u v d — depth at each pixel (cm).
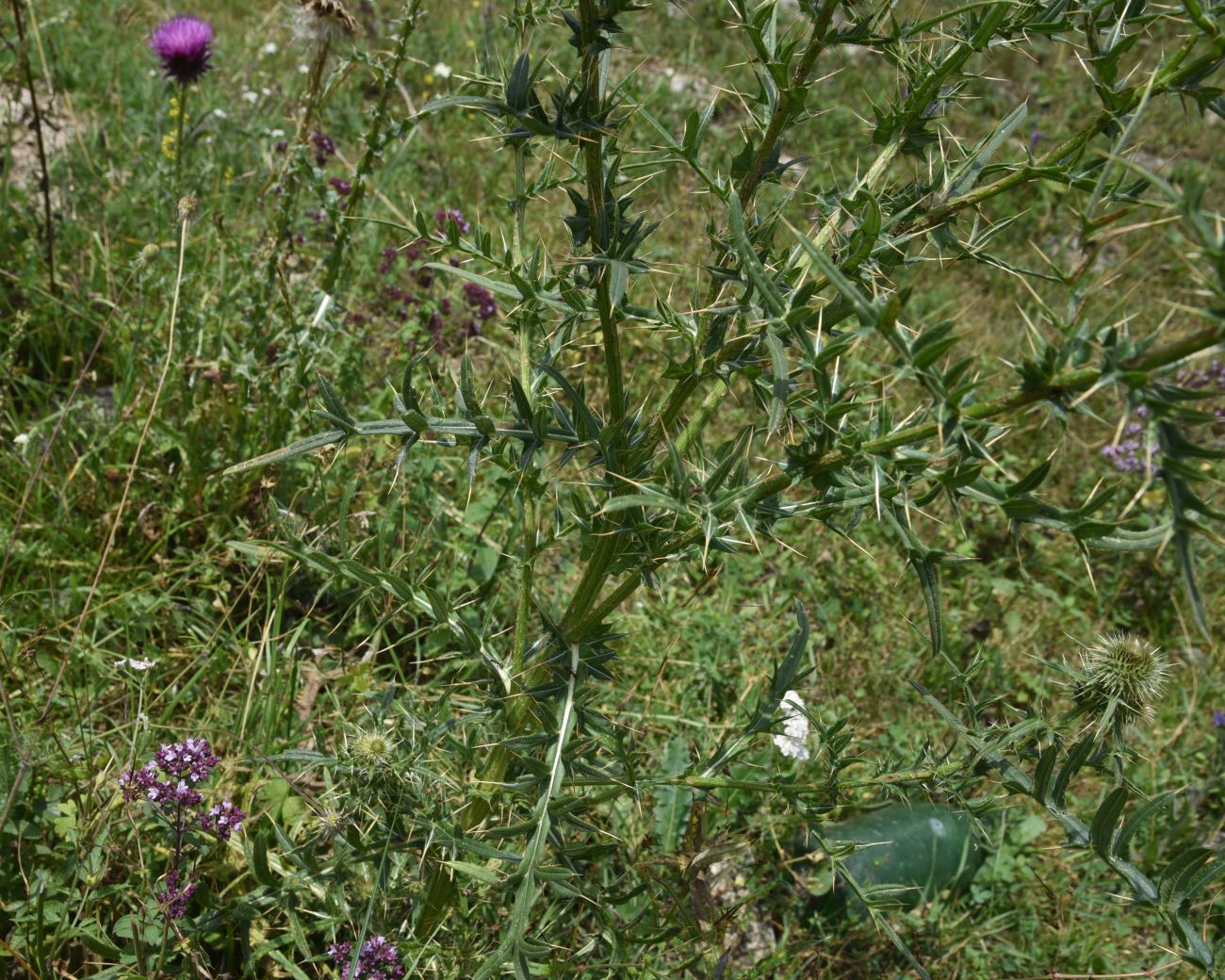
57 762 241
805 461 153
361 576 192
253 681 267
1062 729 187
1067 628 428
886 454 146
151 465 336
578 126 151
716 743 299
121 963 211
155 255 337
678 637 328
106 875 233
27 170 458
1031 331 130
